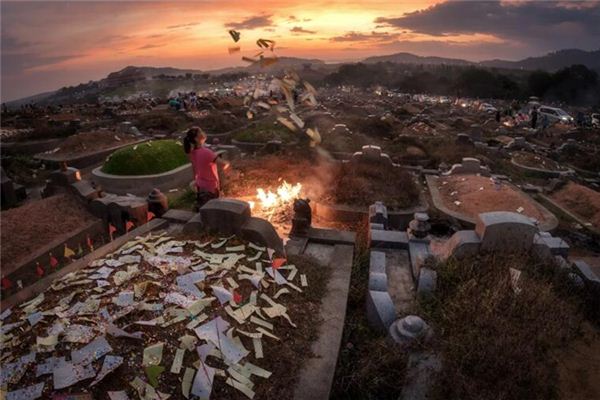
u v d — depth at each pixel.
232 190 11.59
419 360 4.58
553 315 5.15
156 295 4.75
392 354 4.67
